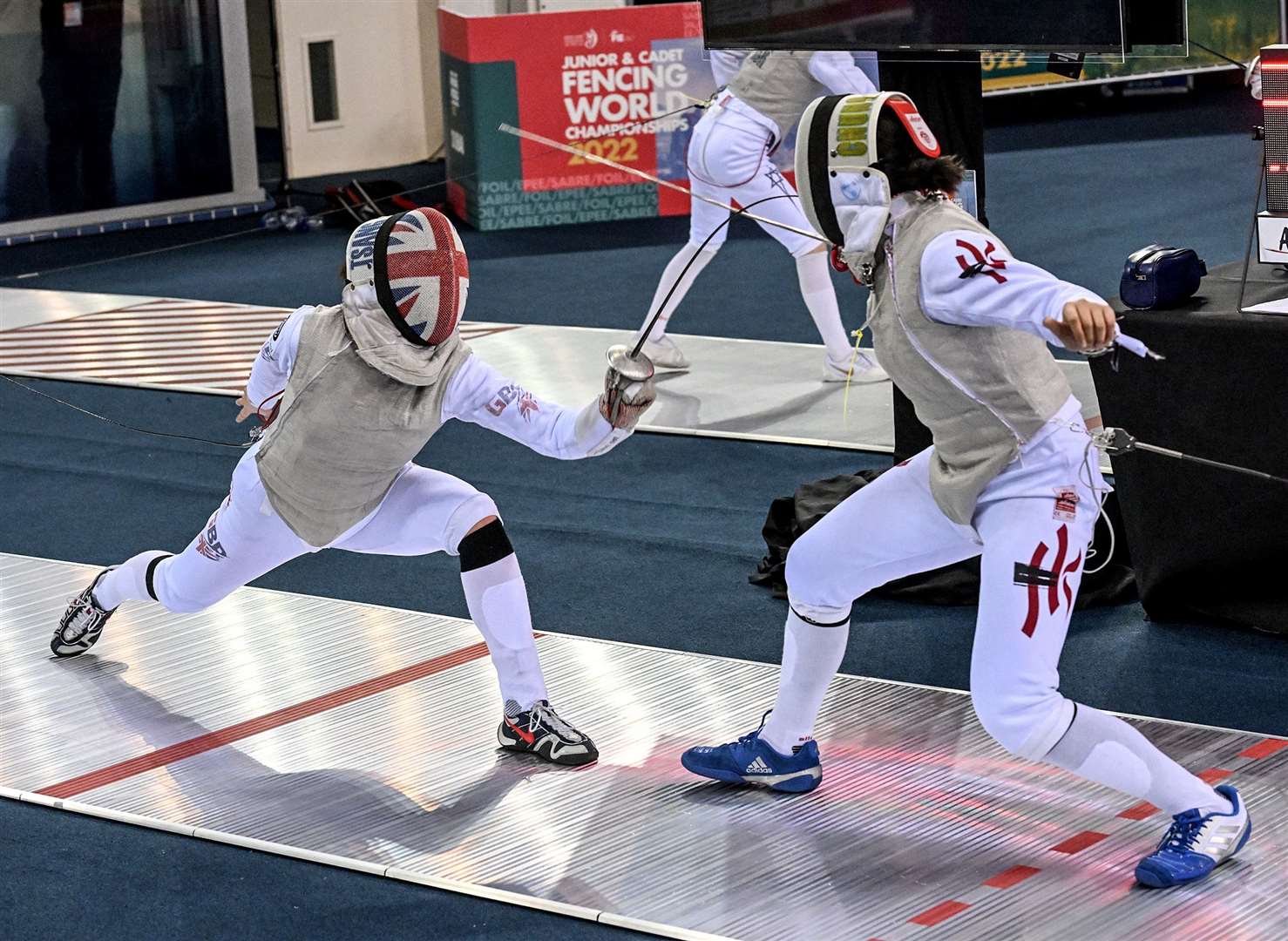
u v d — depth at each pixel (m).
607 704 3.59
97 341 6.97
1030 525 2.63
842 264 2.77
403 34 11.66
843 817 3.06
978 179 4.44
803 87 5.83
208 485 5.39
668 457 5.48
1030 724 2.65
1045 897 2.74
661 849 2.96
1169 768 2.73
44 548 4.82
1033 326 2.45
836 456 5.41
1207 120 11.98
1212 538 3.82
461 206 9.88
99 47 9.55
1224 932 2.60
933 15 4.28
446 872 2.91
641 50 9.51
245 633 4.09
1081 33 4.14
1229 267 4.17
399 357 3.03
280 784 3.27
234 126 10.16
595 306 7.61
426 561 4.64
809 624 3.02
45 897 2.88
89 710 3.66
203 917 2.80
